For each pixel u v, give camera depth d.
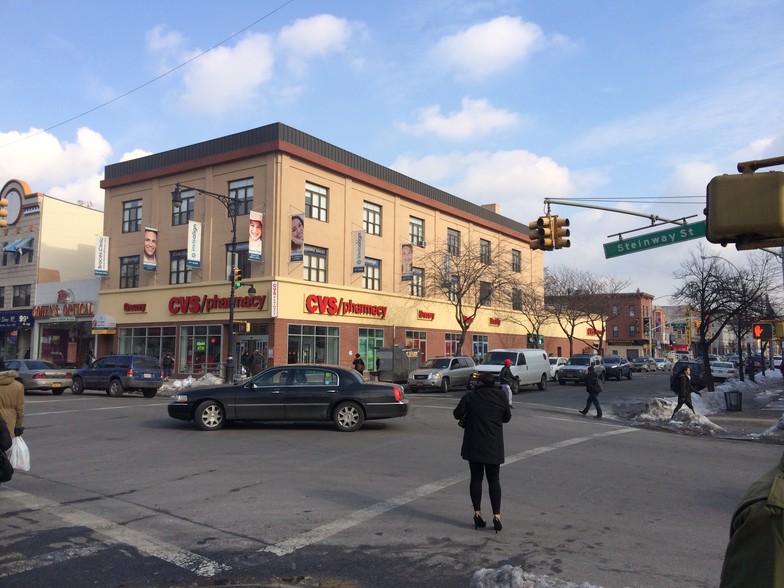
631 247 18.61
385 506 7.54
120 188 37.62
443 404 21.83
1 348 43.56
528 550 5.95
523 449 12.02
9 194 43.47
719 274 30.27
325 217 34.38
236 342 31.72
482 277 42.97
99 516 7.07
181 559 5.68
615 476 9.58
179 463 10.20
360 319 36.16
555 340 63.03
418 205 42.16
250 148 31.86
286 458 10.69
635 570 5.41
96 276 37.62
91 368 25.20
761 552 1.96
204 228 33.69
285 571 5.39
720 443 13.97
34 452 11.25
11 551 5.89
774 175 3.53
